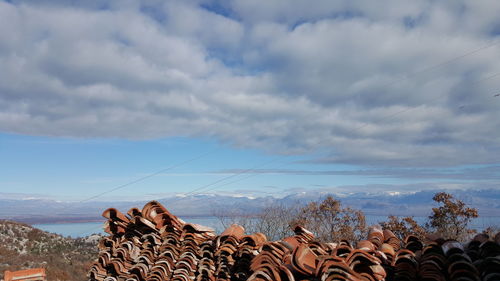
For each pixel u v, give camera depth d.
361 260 5.81
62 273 29.55
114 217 8.88
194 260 7.87
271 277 5.86
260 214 31.11
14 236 44.97
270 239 29.67
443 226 26.75
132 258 8.24
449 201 27.22
